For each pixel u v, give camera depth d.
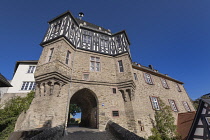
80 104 13.00
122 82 9.87
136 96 10.90
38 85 7.82
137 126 8.52
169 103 13.69
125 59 10.92
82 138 5.78
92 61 10.49
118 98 9.54
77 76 9.00
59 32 9.65
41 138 3.72
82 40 11.16
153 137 8.54
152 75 14.84
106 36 12.94
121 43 12.16
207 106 8.70
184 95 17.42
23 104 9.28
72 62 9.32
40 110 6.65
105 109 8.66
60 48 8.48
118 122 8.51
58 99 7.27
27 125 6.39
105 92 9.38
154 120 10.80
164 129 9.55
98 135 6.48
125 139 4.82
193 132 8.75
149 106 11.45
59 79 7.54
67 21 10.19
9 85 7.54
